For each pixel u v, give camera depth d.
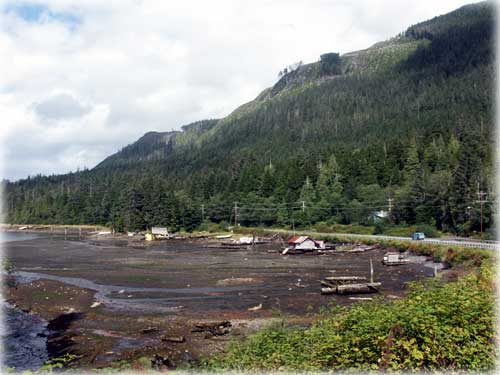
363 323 12.69
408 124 188.25
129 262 79.69
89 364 27.03
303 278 60.12
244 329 34.28
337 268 70.06
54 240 136.12
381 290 50.47
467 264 60.09
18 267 72.50
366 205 120.50
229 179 169.00
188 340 31.91
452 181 99.38
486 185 91.12
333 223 125.75
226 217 149.50
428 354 11.29
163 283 56.75
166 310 41.34
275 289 51.91
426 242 80.31
